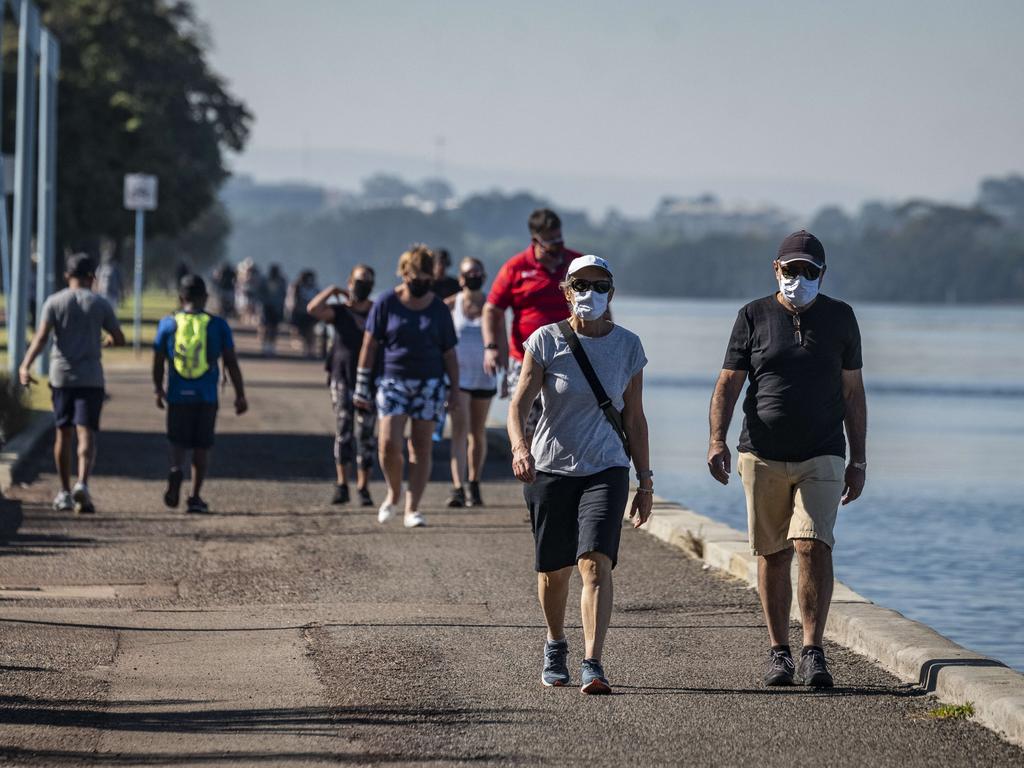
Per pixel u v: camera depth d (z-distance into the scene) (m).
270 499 56.78
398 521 51.62
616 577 42.38
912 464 96.44
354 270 55.84
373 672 30.97
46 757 24.94
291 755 25.22
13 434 71.12
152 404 92.75
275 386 112.12
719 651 33.38
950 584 53.62
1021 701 27.02
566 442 29.80
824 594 30.28
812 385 30.19
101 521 50.69
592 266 29.70
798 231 30.30
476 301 54.69
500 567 43.31
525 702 28.77
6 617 35.88
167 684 29.89
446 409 49.88
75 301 51.91
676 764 24.91
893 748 25.94
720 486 79.75
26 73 98.31
